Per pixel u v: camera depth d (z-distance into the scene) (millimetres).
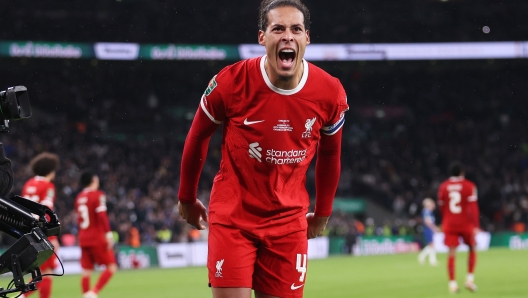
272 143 3518
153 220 21906
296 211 3746
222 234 3646
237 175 3676
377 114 34562
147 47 26188
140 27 29719
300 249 3729
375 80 35000
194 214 3930
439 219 28125
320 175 3852
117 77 31781
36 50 23906
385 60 31609
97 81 31484
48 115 29625
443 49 29453
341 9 32438
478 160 32062
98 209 9641
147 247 19078
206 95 3531
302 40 3391
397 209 28391
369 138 33344
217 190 3762
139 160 27844
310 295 10531
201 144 3639
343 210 28531
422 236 25062
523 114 34594
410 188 30172
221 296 3605
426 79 35219
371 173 31000
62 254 17094
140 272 16641
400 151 32594
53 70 30688
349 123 33812
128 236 20406
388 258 20359
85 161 26609
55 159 8508
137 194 24453
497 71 35156
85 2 29422
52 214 3561
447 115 34938
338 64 32000
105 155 27453
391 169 31234
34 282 3410
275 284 3711
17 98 3422
